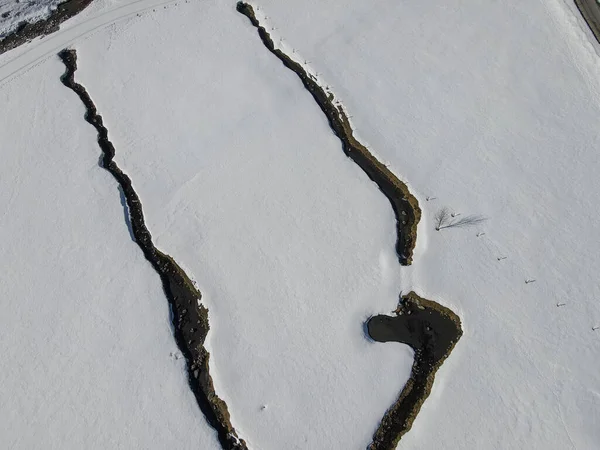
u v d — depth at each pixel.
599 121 24.14
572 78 25.80
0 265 21.44
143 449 17.08
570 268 19.98
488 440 16.64
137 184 23.77
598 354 18.05
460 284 19.92
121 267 21.25
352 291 20.19
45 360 18.94
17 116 26.48
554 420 16.84
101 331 19.58
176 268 21.44
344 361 18.61
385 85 26.38
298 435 17.25
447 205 22.03
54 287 20.75
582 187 22.14
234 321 19.69
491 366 18.03
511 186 22.38
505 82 25.94
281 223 22.11
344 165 23.70
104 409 17.88
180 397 18.14
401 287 20.17
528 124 24.28
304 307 19.88
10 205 23.20
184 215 22.66
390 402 17.75
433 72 26.69
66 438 17.30
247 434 17.39
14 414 17.80
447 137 24.19
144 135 25.52
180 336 19.80
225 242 21.73
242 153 24.34
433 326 19.30
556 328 18.67
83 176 24.05
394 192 23.02
